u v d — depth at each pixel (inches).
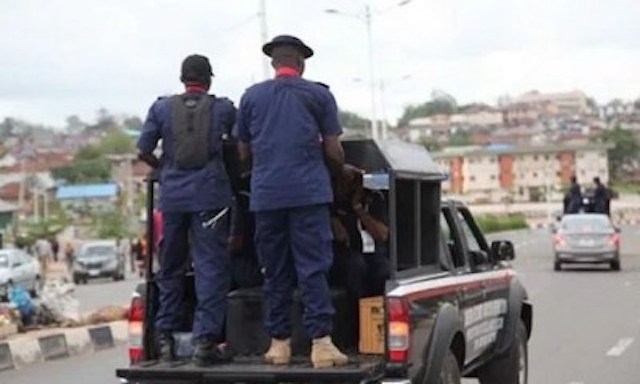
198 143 371.6
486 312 456.8
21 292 896.9
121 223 4726.9
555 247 1574.8
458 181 6894.7
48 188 6107.3
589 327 869.8
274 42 368.2
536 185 6953.7
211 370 360.5
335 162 363.9
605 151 7194.9
